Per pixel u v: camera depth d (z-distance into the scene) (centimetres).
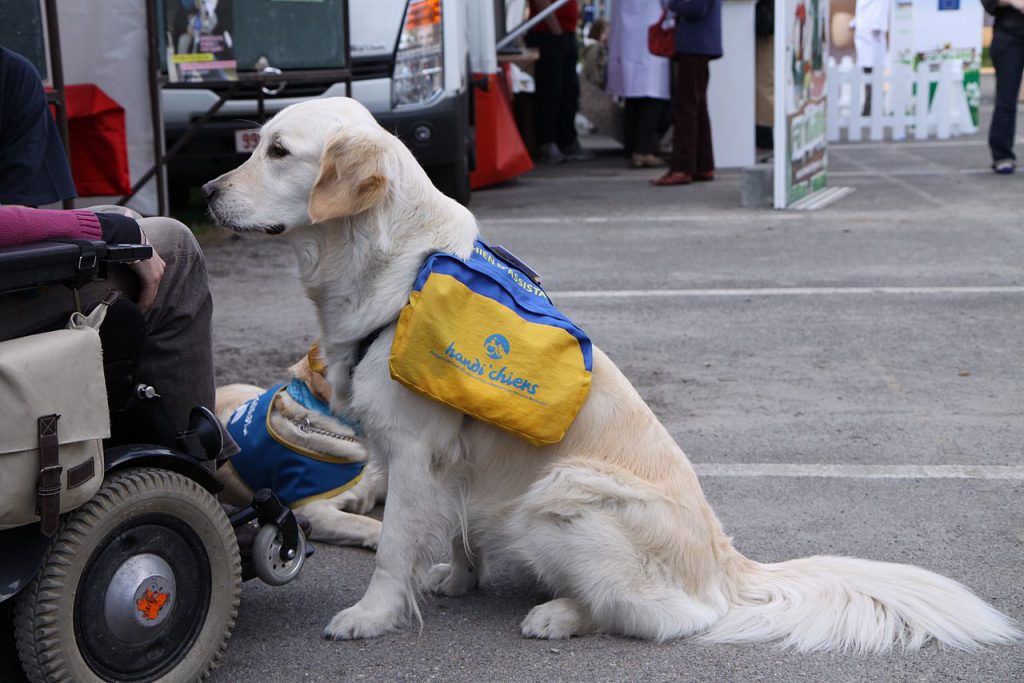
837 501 404
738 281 749
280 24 747
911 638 303
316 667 298
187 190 1011
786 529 382
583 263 812
